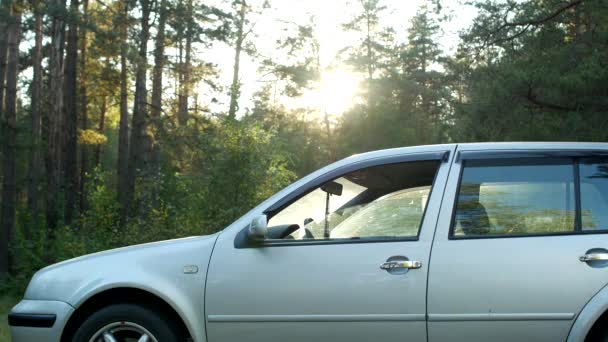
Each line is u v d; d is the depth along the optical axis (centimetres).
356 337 468
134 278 489
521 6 1938
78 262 510
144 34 2692
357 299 468
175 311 498
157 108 2875
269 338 479
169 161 2906
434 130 4725
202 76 2966
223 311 482
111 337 491
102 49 2564
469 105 1855
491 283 458
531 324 453
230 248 491
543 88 1681
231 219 1535
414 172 495
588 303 449
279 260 482
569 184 477
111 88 3625
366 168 502
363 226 487
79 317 507
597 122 1653
